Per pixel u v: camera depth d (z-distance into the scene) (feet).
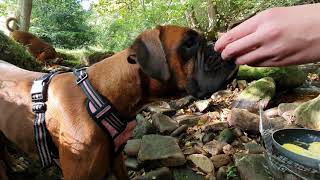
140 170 1.92
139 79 1.34
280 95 3.06
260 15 0.59
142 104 1.40
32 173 1.95
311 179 1.32
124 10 6.67
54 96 1.43
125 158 2.00
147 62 1.27
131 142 2.09
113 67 1.39
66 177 1.43
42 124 1.45
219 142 2.12
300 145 1.62
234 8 6.79
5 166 1.87
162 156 1.88
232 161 1.95
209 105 2.76
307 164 1.32
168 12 6.18
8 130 1.58
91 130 1.35
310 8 0.54
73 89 1.42
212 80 1.22
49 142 1.48
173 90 1.33
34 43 4.59
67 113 1.38
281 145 1.51
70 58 5.00
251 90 2.75
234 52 0.63
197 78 1.25
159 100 1.38
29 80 1.57
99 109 1.36
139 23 6.24
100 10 7.24
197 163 1.91
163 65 1.26
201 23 7.38
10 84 1.57
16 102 1.53
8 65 1.75
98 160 1.38
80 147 1.36
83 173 1.38
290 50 0.55
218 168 1.92
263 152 1.90
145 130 2.27
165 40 1.27
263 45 0.58
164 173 1.82
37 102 1.46
